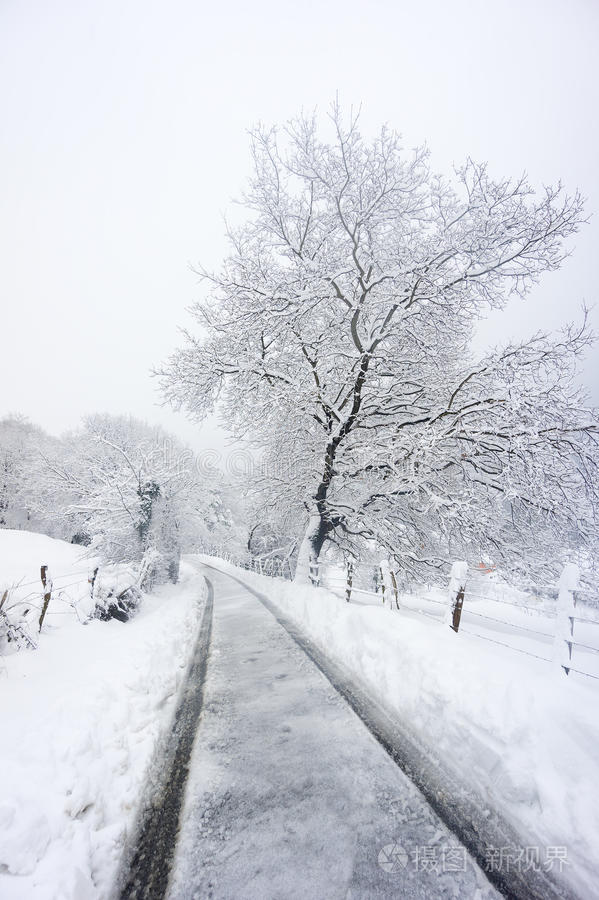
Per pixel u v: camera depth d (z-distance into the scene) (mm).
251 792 2705
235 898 1925
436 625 5238
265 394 10383
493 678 3328
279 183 10156
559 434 8273
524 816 2371
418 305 9430
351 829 2342
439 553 12070
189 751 3273
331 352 10281
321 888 1961
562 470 8828
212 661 5781
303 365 10414
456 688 3408
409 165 9383
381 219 9875
